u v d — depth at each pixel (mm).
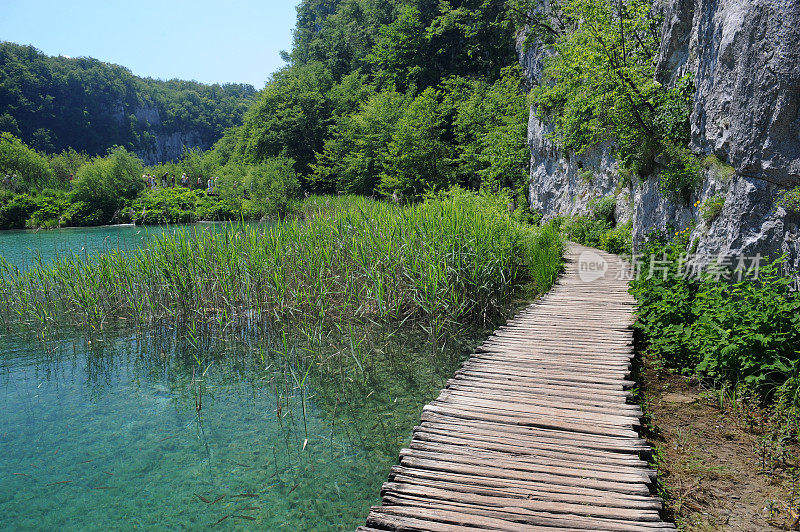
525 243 14125
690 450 4543
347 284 9492
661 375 6414
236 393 7074
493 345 7113
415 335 9133
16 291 11016
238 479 4945
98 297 10352
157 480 4977
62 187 47844
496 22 36062
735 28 7832
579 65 14031
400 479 3855
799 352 5109
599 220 17734
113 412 6539
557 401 5203
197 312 9703
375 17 52062
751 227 7148
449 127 34781
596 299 9828
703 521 3557
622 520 3307
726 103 8320
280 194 33688
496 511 3424
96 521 4375
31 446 5715
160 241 10344
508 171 28344
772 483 3973
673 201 10734
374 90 44312
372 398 6746
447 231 10297
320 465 5145
